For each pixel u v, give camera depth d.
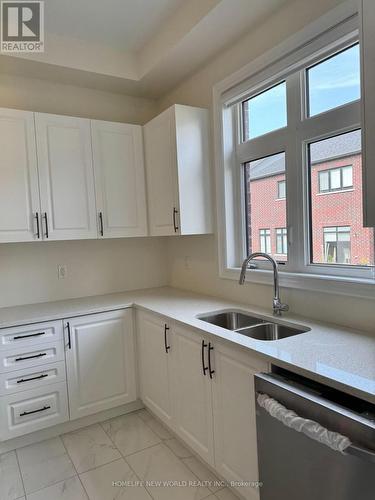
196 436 2.03
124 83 2.92
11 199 2.42
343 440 1.10
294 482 1.31
